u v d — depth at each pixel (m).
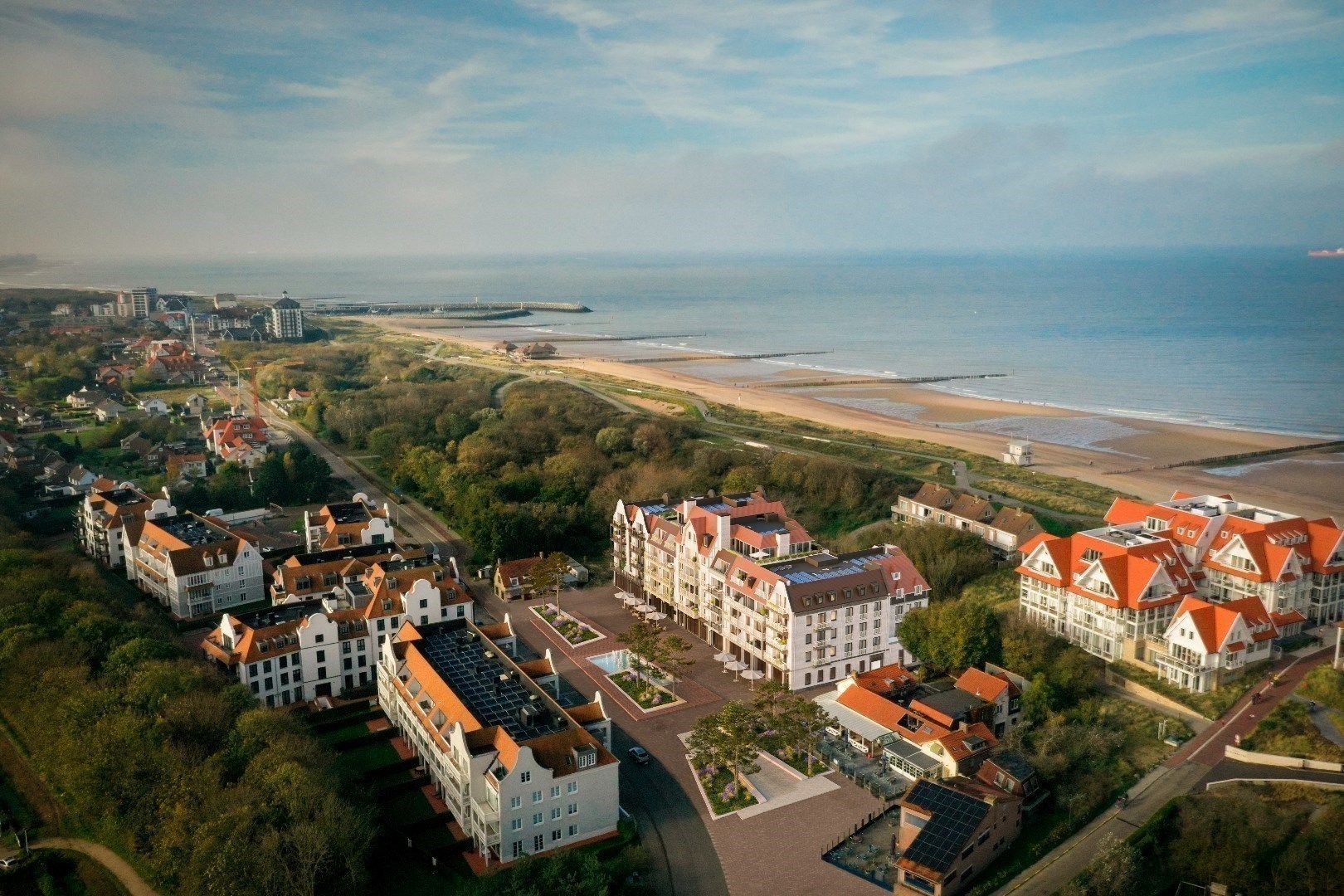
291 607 175.50
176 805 117.88
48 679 145.25
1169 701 151.62
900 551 184.50
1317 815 117.25
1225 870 110.50
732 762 140.00
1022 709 152.25
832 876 117.81
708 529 192.12
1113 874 109.94
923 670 173.12
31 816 131.00
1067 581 177.12
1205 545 183.50
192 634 191.88
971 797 119.69
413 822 128.12
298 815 112.75
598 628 197.50
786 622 165.25
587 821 125.06
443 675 144.00
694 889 115.38
